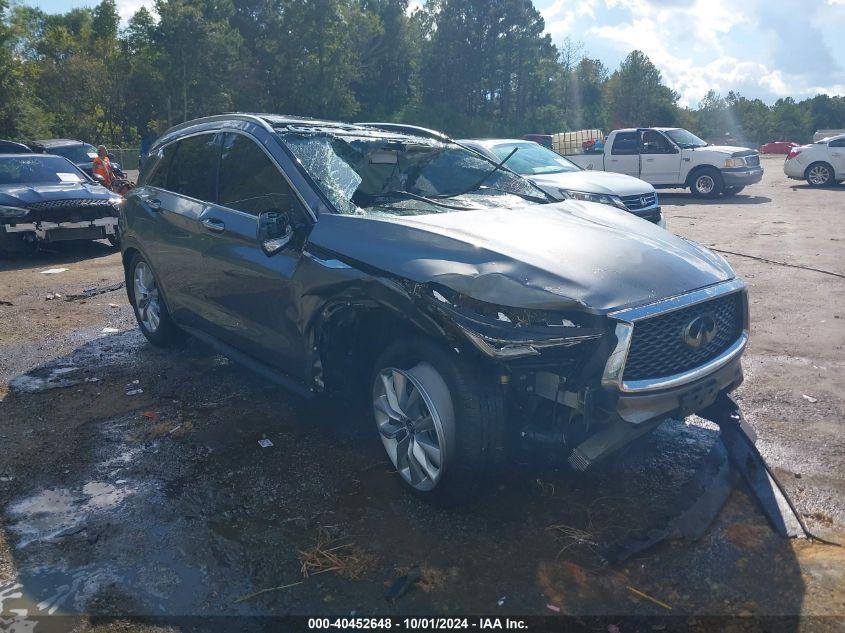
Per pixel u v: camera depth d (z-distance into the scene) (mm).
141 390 5027
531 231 3586
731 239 11281
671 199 18562
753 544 3105
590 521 3303
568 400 3088
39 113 46031
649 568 2961
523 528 3262
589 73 108562
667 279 3275
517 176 4832
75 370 5488
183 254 4949
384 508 3447
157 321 5848
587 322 3021
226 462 3943
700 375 3248
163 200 5305
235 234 4352
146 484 3715
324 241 3752
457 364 3148
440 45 87562
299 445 4137
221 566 3012
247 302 4336
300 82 69688
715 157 18109
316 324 3799
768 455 3900
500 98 96438
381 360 3537
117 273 9406
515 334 2963
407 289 3256
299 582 2902
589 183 10086
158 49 59688
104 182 16594
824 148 20297
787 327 6289
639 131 19047
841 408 4508
